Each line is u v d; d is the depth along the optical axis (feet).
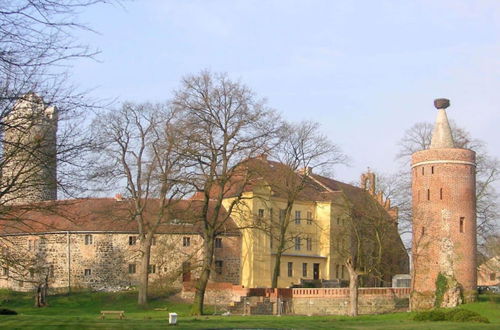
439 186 211.20
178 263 238.27
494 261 310.45
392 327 124.88
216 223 198.49
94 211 225.76
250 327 114.21
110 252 235.81
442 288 205.87
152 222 233.35
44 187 93.04
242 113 181.68
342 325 128.06
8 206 100.32
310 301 216.74
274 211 261.24
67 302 212.43
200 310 186.60
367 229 246.88
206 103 180.34
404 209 225.56
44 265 234.17
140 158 220.64
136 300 217.77
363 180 281.74
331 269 276.82
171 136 184.75
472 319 153.28
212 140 179.32
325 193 282.56
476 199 232.73
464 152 212.64
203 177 180.75
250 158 182.60
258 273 248.52
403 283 258.78
